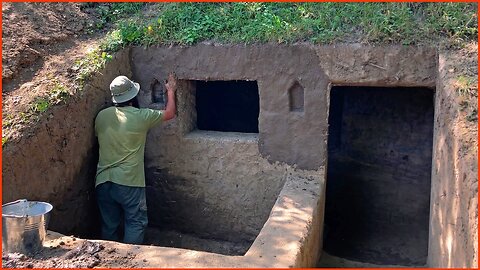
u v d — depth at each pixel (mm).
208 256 4270
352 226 7441
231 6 6488
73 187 5656
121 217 6199
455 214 4207
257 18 6188
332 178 8180
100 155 5773
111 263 4152
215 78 6055
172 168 6465
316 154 5953
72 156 5531
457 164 4203
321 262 5891
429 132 7660
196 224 6578
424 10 5953
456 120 4449
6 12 6121
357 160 8250
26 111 5125
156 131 6387
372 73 5637
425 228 7238
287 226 4840
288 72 5832
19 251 4289
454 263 4191
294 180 5934
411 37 5562
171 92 6051
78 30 6492
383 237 7176
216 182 6363
